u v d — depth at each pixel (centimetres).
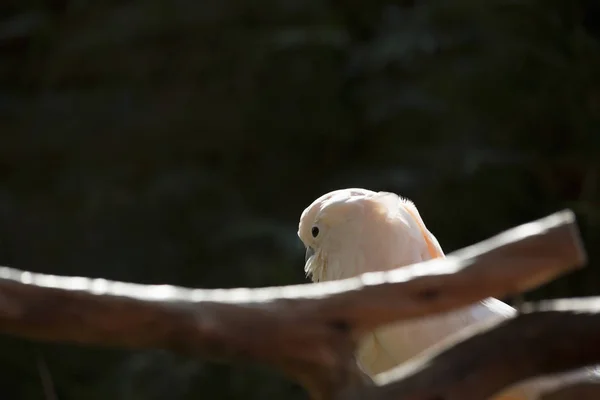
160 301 173
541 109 1065
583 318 179
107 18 1212
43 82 1209
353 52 1157
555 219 183
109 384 973
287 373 187
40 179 1143
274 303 180
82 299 170
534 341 181
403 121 1078
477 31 1111
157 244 1069
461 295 183
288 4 1185
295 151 1126
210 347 177
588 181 1035
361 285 184
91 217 1094
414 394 181
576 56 1102
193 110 1134
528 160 1038
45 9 1279
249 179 1122
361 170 1079
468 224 1009
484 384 182
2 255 1072
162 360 967
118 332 172
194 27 1169
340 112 1123
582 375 225
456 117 1062
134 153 1130
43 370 475
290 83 1130
